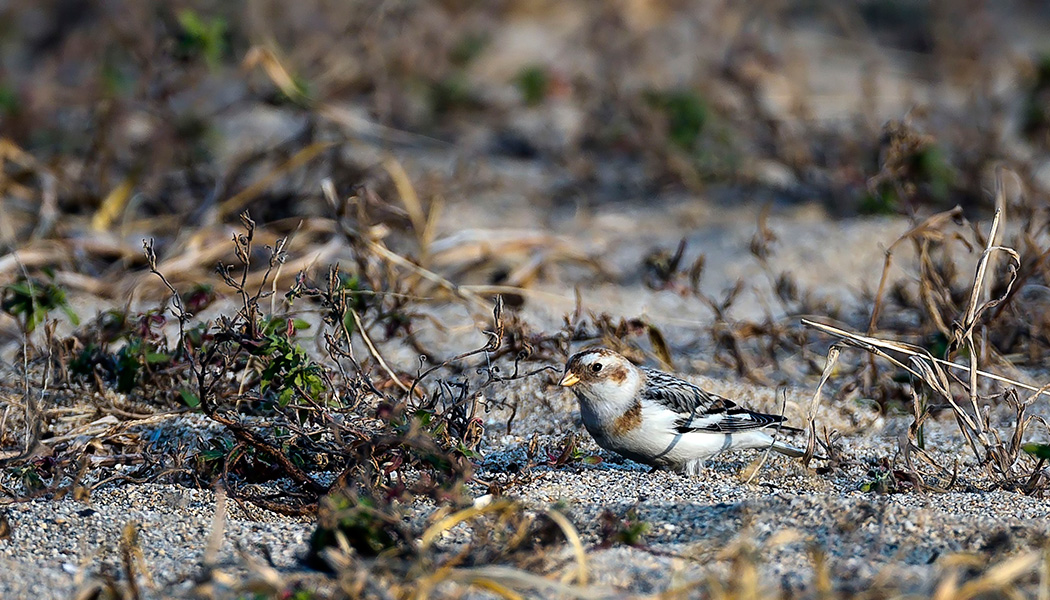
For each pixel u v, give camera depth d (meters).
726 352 10.98
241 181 15.08
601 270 13.29
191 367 8.10
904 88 19.69
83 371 9.48
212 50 14.67
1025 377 10.12
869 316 11.60
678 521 7.02
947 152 15.30
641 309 12.14
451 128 18.77
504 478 8.09
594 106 18.27
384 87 17.83
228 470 8.01
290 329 8.13
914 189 13.51
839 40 23.09
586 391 8.41
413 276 11.83
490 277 13.02
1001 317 10.52
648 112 17.41
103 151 14.98
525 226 15.20
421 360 8.75
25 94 16.31
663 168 16.81
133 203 14.27
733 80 17.80
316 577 6.30
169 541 7.00
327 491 7.69
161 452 8.49
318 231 13.26
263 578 6.14
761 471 8.59
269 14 18.33
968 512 7.23
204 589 6.05
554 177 17.23
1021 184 12.33
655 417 8.34
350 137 16.45
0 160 14.10
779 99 18.70
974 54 21.31
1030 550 6.45
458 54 20.09
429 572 6.04
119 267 12.71
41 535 7.04
